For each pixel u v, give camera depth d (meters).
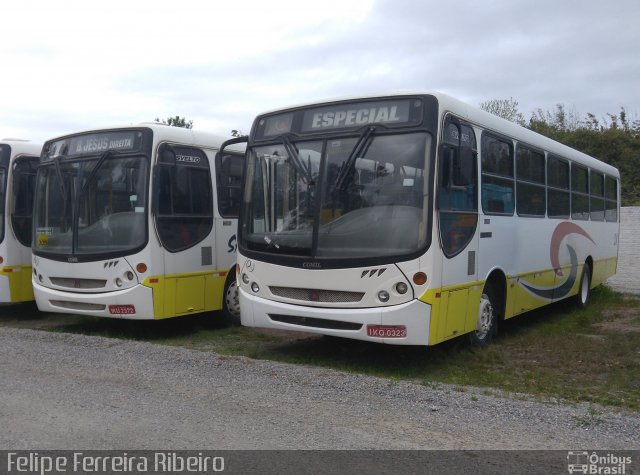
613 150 32.25
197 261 10.09
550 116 37.91
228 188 10.81
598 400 6.66
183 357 8.12
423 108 7.39
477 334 8.81
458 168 7.64
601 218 14.88
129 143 9.67
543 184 10.98
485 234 8.56
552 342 9.86
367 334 7.37
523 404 6.31
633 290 17.17
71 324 11.42
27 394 6.55
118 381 7.04
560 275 11.86
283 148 8.21
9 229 11.17
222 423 5.70
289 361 8.38
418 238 7.17
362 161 7.59
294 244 7.85
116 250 9.47
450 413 6.01
